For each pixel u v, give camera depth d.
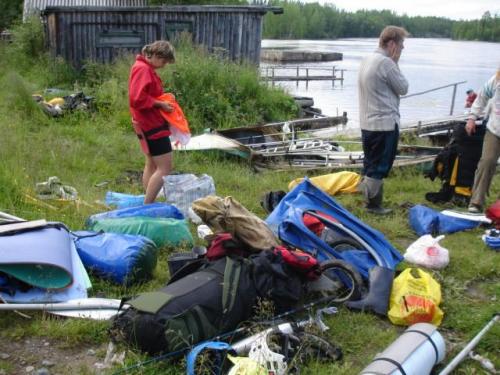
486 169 6.89
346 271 4.69
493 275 5.52
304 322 4.21
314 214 5.34
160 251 5.51
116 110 12.53
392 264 5.00
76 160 8.62
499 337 4.25
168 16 18.33
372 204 7.10
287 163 9.15
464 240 6.32
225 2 30.89
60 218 6.03
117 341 3.88
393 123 6.77
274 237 4.83
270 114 14.52
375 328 4.37
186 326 3.77
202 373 3.51
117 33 17.97
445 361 4.02
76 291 4.50
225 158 9.42
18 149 8.53
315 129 13.41
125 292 4.78
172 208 6.06
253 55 19.59
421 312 4.41
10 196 6.40
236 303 3.99
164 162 6.41
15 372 3.72
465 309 4.74
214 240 4.63
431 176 7.75
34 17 21.66
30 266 4.48
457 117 13.62
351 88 36.22
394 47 6.67
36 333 4.12
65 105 12.41
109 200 6.89
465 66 63.31
